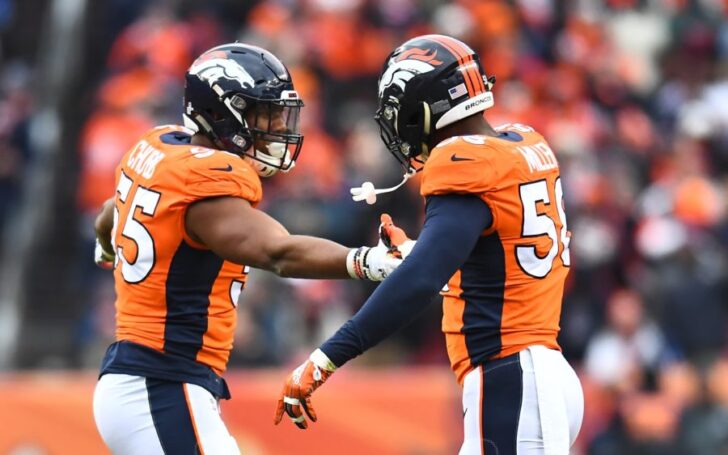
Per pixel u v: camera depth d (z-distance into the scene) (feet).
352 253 50.52
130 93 142.20
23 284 140.97
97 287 134.51
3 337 134.21
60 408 98.32
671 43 174.91
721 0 181.06
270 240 51.26
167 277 53.62
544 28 163.22
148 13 165.78
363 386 104.12
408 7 155.43
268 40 146.41
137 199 54.08
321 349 49.60
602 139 150.71
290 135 55.62
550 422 51.19
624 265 134.82
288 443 101.96
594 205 137.49
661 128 163.22
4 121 149.48
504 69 149.89
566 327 123.34
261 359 112.16
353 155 131.13
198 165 52.85
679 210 134.21
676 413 110.42
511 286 52.01
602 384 111.75
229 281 54.80
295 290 117.08
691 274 121.39
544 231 52.19
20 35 172.65
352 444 103.19
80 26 166.09
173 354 53.78
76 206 148.87
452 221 49.96
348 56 147.54
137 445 53.52
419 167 55.16
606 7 176.55
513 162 51.47
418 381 104.99
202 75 54.90
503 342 51.98
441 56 52.95
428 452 104.22
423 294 48.88
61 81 159.94
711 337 119.55
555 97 151.02
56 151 152.66
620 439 108.88
